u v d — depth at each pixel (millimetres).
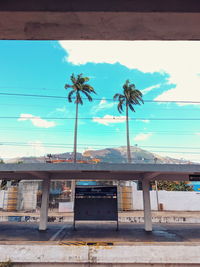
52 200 19828
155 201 20406
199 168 8781
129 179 11859
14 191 19938
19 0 1261
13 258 6223
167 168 8781
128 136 29000
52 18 1295
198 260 6168
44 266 6191
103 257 6270
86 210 11227
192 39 1538
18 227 11875
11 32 1461
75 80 26984
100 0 1256
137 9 1244
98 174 11773
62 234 9852
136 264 6188
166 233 10242
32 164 8867
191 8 1235
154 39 1537
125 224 13297
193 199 20312
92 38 1536
